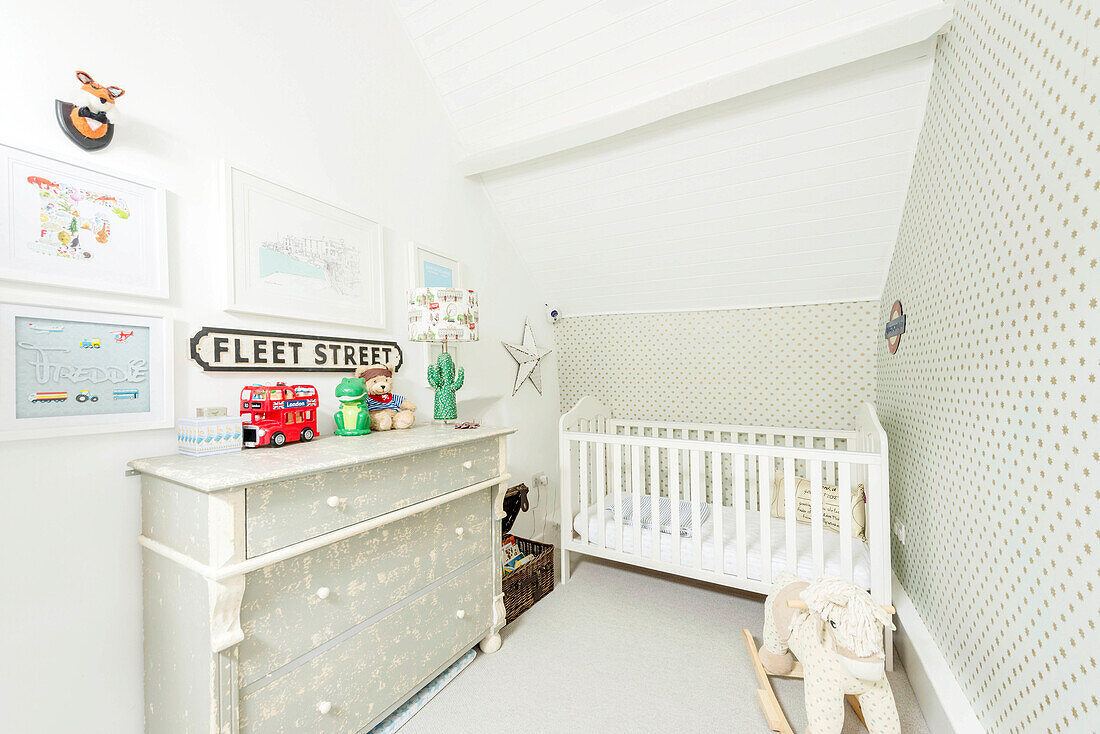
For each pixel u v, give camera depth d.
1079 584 0.86
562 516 2.56
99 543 1.20
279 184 1.63
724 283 2.93
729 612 2.21
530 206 2.82
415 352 2.23
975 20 1.34
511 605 2.13
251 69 1.58
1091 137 0.84
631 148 2.34
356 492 1.29
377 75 2.08
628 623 2.11
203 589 1.03
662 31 1.88
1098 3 0.82
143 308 1.28
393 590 1.44
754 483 2.98
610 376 3.49
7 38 1.07
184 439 1.30
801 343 2.90
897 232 2.28
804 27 1.70
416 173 2.28
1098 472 0.82
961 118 1.45
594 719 1.51
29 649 1.09
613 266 3.04
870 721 1.32
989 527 1.22
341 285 1.85
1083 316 0.86
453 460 1.64
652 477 2.27
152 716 1.24
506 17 2.04
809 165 2.15
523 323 3.19
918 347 1.87
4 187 1.06
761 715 1.53
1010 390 1.13
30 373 1.08
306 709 1.20
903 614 1.84
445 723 1.49
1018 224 1.10
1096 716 0.81
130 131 1.27
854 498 2.19
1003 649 1.14
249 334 1.53
